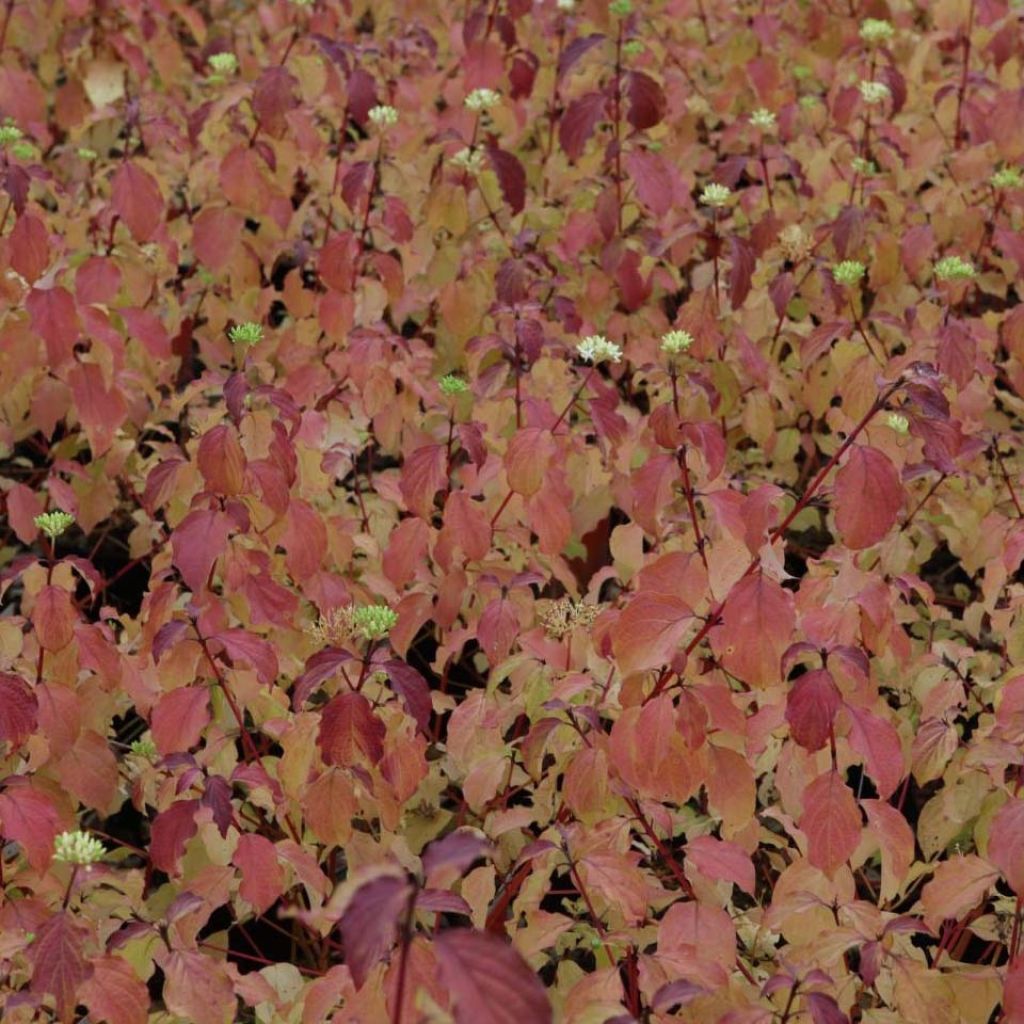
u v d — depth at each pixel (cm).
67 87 477
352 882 129
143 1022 182
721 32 575
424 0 581
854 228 354
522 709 251
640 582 220
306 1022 189
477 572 276
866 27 449
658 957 189
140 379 334
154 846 209
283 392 253
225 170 363
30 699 217
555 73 512
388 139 464
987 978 201
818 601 239
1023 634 260
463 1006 123
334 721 209
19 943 192
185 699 228
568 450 305
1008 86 480
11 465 382
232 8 641
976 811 234
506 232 411
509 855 252
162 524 344
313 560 268
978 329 364
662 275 391
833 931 195
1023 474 345
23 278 338
